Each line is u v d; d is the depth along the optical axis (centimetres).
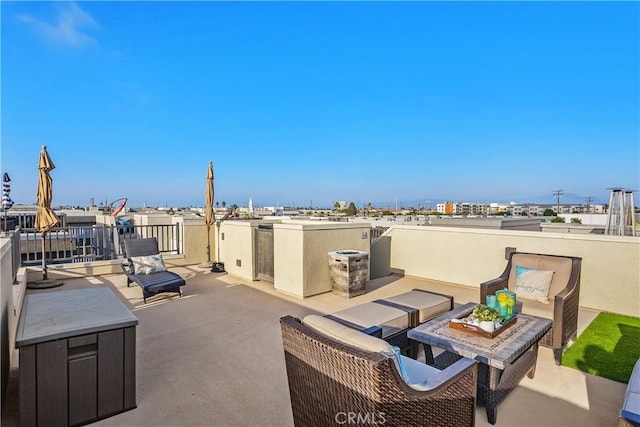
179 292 544
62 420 206
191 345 349
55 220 604
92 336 215
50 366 201
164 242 914
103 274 691
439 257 664
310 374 158
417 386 150
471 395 179
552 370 300
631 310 471
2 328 234
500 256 590
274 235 585
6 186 915
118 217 1485
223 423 220
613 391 263
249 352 331
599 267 496
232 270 711
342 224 586
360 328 282
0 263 227
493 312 268
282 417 227
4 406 232
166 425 217
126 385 230
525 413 235
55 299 274
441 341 246
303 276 530
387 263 742
